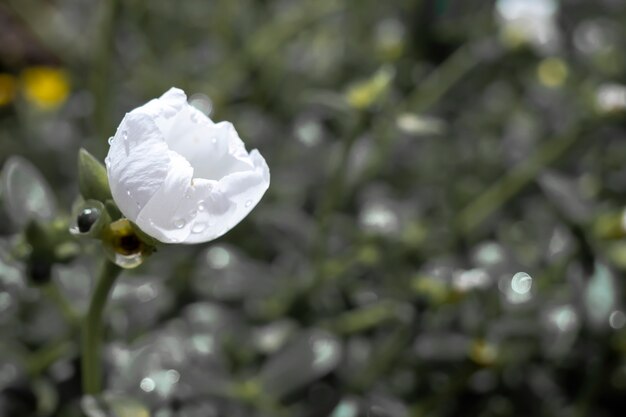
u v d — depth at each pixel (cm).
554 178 53
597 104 56
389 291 54
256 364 52
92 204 38
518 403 53
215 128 38
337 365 53
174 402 47
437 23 80
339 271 53
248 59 73
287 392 49
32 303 48
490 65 76
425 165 70
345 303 54
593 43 77
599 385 52
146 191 37
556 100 71
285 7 82
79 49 80
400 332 51
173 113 38
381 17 83
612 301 51
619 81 77
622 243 52
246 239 61
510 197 62
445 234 61
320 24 80
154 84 71
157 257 56
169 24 81
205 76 74
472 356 50
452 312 52
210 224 37
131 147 37
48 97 74
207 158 38
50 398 46
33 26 85
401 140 69
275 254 61
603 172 70
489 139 73
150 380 44
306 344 49
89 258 49
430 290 50
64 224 42
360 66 76
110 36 59
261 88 74
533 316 52
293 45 78
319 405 52
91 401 42
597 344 52
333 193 52
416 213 61
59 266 46
